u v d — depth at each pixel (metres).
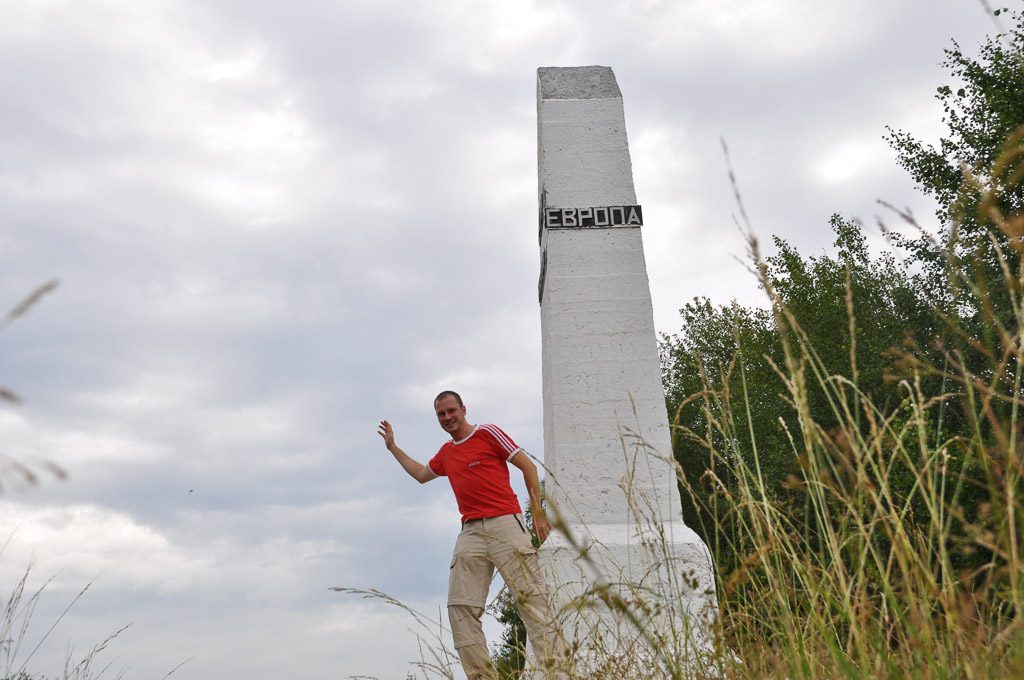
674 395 19.80
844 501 2.54
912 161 12.78
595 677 3.34
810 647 2.57
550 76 7.70
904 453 2.51
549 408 6.92
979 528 2.21
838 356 11.42
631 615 2.69
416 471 6.07
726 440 3.04
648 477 6.40
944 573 2.28
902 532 2.34
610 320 6.86
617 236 7.09
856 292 10.47
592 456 6.50
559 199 7.18
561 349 6.79
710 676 2.84
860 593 2.47
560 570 5.64
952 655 2.26
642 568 5.68
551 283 6.96
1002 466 2.17
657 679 3.02
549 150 7.32
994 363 2.20
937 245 2.23
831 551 2.48
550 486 6.58
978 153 11.58
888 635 2.35
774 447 12.23
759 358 16.30
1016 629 2.05
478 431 5.60
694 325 19.62
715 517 2.92
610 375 6.73
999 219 1.95
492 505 5.50
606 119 7.41
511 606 4.58
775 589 2.62
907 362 2.55
